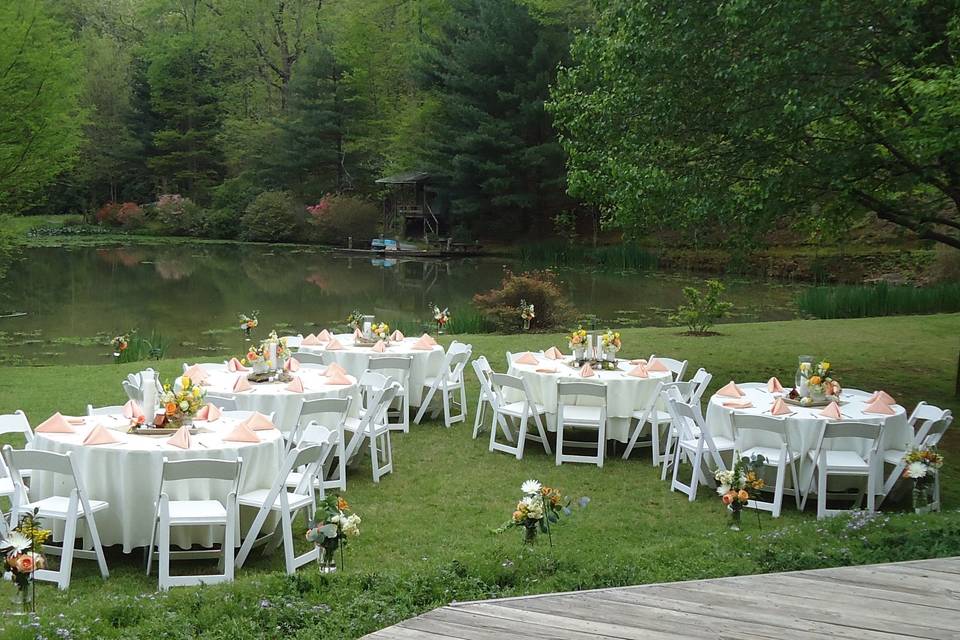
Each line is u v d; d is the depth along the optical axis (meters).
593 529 6.58
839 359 13.91
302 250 42.69
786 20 9.41
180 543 5.65
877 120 10.06
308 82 48.78
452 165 41.28
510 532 6.45
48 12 17.50
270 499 5.60
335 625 4.21
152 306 22.66
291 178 50.22
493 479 7.99
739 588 4.45
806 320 18.98
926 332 16.62
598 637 3.82
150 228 52.25
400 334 11.15
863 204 10.87
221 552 5.56
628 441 8.99
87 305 22.73
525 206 39.78
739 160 10.75
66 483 5.75
